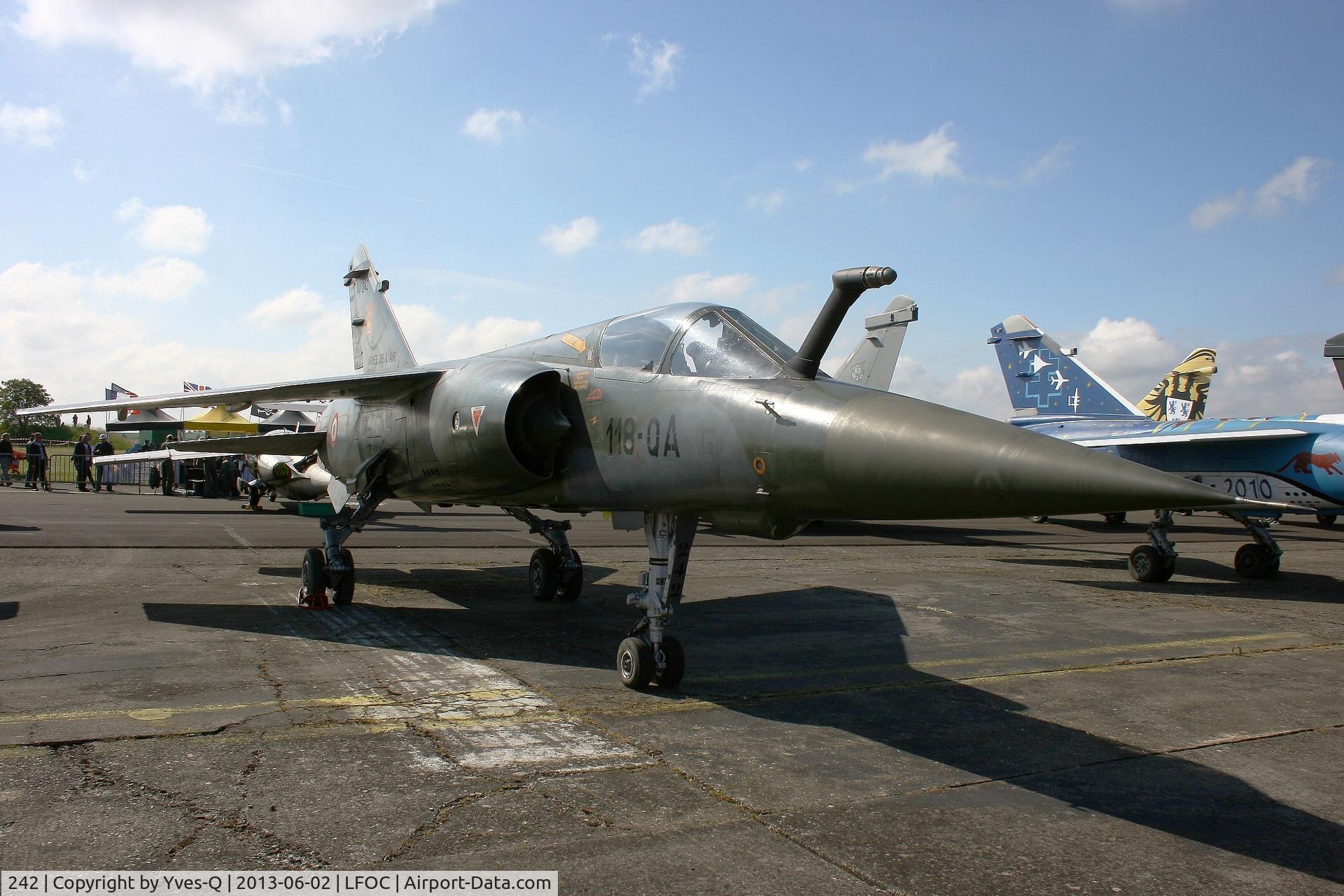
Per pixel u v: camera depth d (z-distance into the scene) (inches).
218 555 493.7
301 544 565.3
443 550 557.3
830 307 207.6
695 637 313.9
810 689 243.1
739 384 220.2
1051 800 163.8
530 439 269.0
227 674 235.5
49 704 202.5
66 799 148.1
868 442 178.5
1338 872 136.4
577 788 161.3
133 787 154.4
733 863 132.1
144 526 653.9
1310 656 305.0
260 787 156.6
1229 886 130.5
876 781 170.7
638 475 239.3
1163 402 1013.2
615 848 136.1
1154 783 175.0
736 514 224.8
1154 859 139.3
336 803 150.4
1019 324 937.5
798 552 630.5
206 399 349.7
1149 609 402.3
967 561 589.9
